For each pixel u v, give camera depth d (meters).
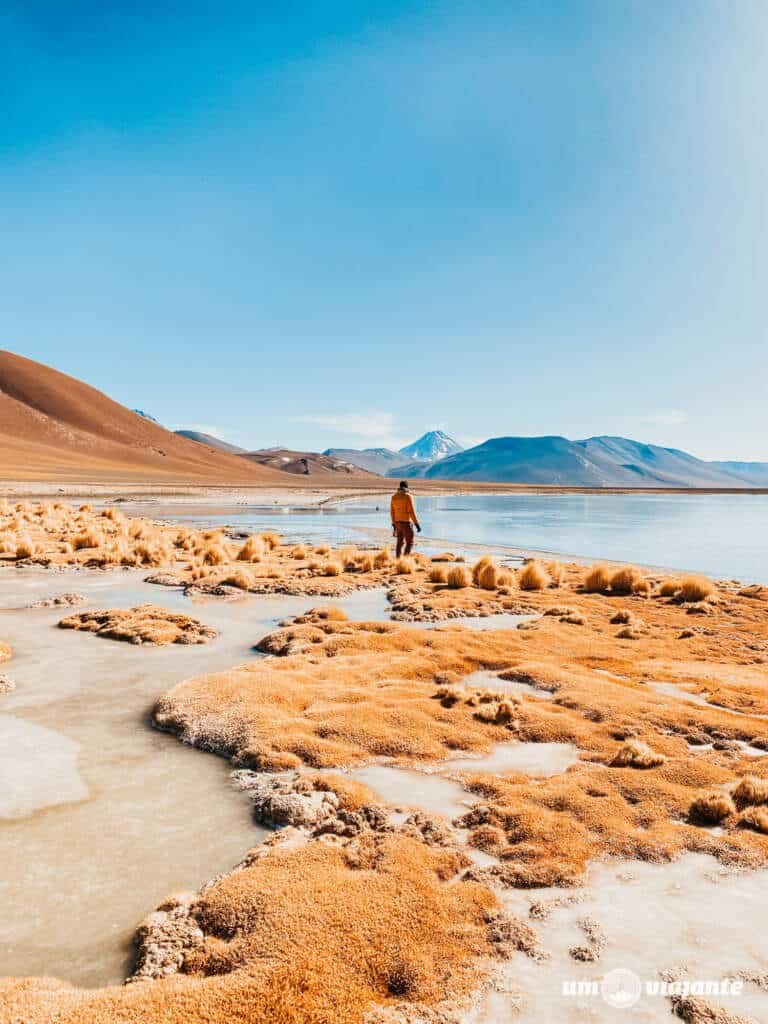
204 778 6.23
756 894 4.50
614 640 12.48
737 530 46.34
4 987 3.47
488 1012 3.40
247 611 14.56
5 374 191.75
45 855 4.81
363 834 5.11
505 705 7.90
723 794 5.83
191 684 8.61
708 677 9.90
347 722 7.40
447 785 6.14
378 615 14.59
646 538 39.12
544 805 5.68
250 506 63.38
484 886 4.49
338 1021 3.30
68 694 8.52
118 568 20.55
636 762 6.55
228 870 4.71
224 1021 3.26
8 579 17.94
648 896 4.46
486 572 18.89
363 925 3.98
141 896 4.38
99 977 3.66
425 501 94.06
